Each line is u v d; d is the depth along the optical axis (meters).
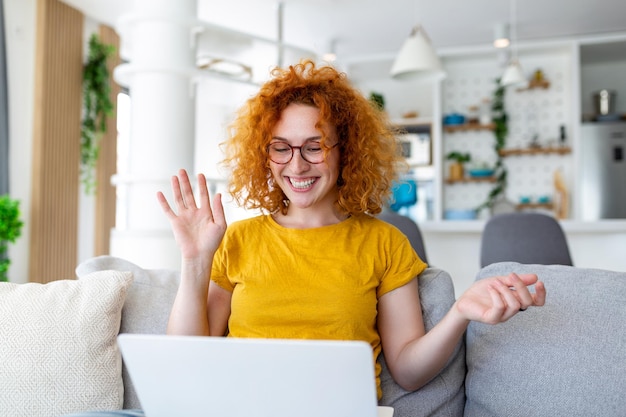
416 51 4.02
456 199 6.43
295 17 5.47
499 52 5.87
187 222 1.26
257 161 1.42
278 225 1.39
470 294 1.11
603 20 5.57
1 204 3.84
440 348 1.18
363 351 0.78
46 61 4.86
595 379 1.18
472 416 1.33
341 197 1.43
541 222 2.95
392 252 1.37
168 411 0.92
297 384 0.83
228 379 0.85
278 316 1.28
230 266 1.36
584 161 5.98
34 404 1.33
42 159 4.82
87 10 5.29
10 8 4.66
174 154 3.27
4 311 1.38
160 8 3.23
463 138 6.41
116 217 5.76
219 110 7.52
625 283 1.26
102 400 1.37
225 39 3.91
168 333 1.26
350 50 6.46
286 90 1.37
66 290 1.43
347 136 1.43
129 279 1.48
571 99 5.97
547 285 1.33
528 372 1.25
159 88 3.26
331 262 1.31
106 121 5.59
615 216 5.89
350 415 0.85
